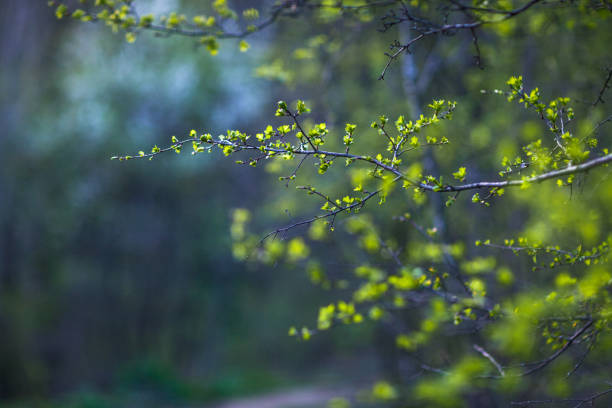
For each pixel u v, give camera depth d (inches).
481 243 98.3
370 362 703.7
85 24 613.3
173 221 860.0
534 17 162.9
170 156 681.0
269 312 983.0
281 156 85.7
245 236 214.4
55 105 666.8
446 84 228.7
